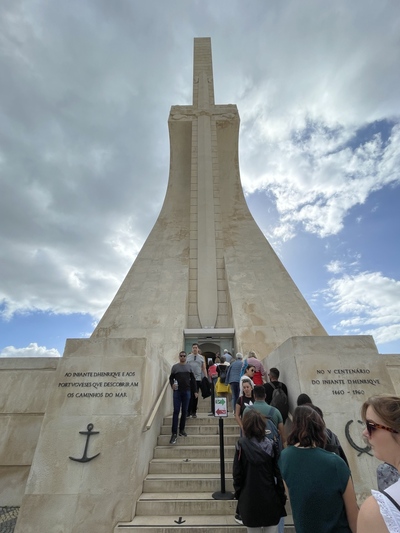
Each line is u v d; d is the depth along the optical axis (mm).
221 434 4375
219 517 3803
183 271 16297
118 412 4383
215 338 14000
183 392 5801
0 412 5758
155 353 5695
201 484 4371
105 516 3748
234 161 20656
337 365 4895
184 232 18594
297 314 14211
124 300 15078
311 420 2176
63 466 4031
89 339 4875
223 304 15852
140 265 16938
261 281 15695
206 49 23953
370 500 1100
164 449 5242
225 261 16719
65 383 4570
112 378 4609
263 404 3676
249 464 2752
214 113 20797
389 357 6336
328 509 1891
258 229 18672
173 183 20328
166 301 14789
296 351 5020
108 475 3984
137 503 3965
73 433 4242
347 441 4391
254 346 12883
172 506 3932
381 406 1347
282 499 2721
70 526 3691
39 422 5684
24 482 5203
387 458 1305
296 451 2121
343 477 1957
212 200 18188
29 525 3697
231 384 6367
